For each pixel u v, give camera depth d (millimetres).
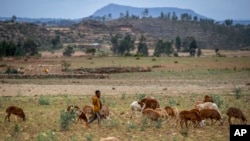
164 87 77812
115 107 47844
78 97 59812
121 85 82938
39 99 54188
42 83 86875
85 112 40344
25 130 34688
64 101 54469
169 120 38156
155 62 159000
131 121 38562
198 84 83562
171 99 55406
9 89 74188
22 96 62125
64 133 33500
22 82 88938
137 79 96875
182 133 32688
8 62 167250
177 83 86125
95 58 191125
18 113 38156
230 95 61688
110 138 23984
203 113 35938
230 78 96750
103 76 100938
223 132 33562
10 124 37188
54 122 38281
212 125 36375
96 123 37906
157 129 34938
